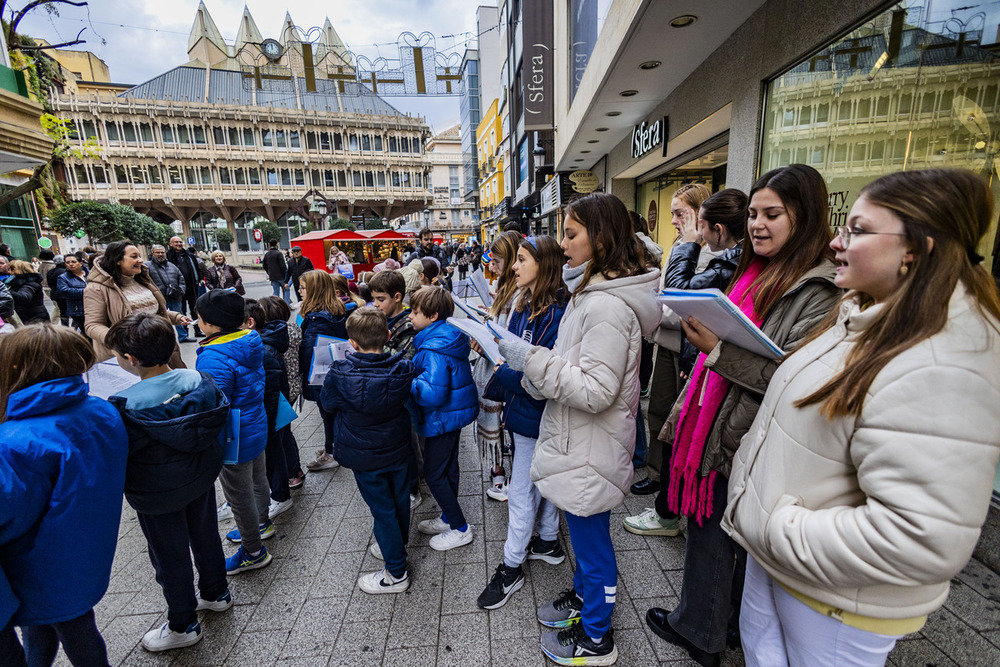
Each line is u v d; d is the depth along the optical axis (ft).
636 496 9.84
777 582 3.51
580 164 39.73
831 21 9.55
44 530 4.51
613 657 5.88
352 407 6.75
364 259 61.82
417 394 7.51
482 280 10.71
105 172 135.03
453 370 7.77
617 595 7.04
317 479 11.28
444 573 7.82
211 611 7.11
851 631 3.07
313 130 154.92
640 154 23.86
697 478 5.08
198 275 32.12
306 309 11.18
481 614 6.89
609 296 4.90
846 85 9.45
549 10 34.88
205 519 6.72
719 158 22.03
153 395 5.71
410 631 6.65
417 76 38.60
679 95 18.63
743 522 3.51
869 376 2.63
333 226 129.29
